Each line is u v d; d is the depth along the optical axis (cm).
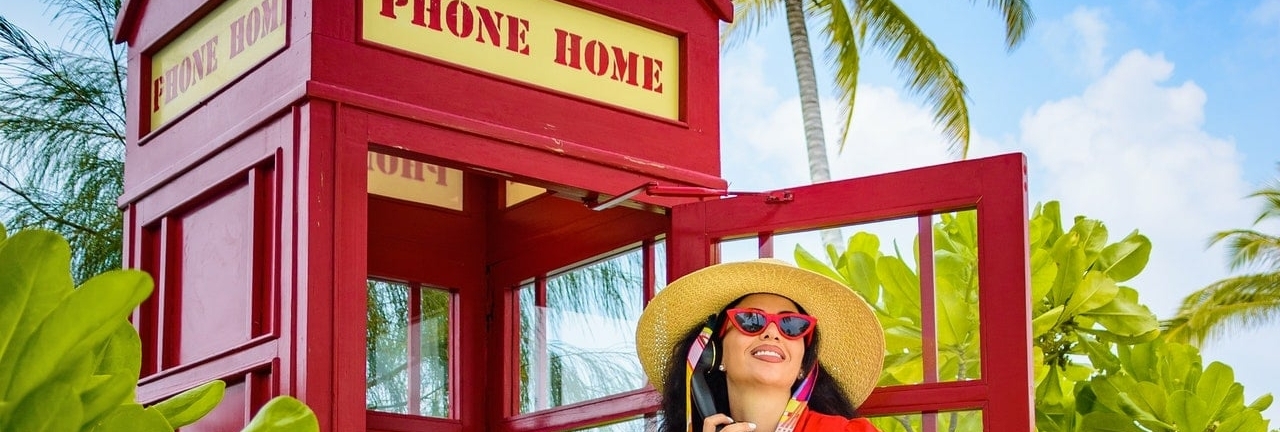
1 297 142
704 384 344
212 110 366
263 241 340
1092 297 587
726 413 350
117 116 1075
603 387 416
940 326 359
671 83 400
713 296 360
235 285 348
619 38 389
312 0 333
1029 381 339
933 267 362
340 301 325
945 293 360
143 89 402
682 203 392
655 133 390
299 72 334
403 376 441
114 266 1000
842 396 361
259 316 336
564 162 369
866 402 364
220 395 182
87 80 1058
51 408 144
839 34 2128
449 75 352
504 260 460
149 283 147
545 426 434
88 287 144
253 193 342
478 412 456
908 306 368
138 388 379
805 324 339
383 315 439
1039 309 599
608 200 378
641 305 405
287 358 323
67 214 1011
